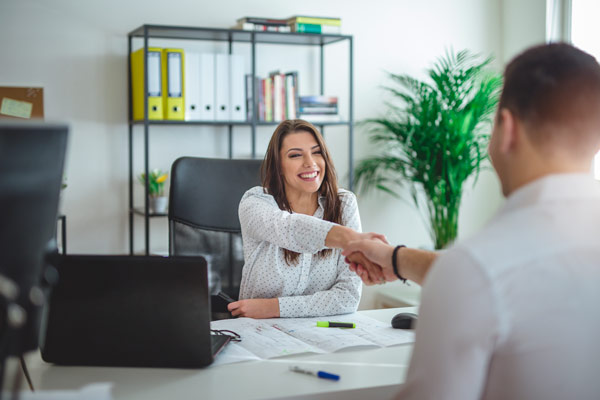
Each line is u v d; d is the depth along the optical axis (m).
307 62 3.88
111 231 3.52
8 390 0.73
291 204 2.04
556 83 0.77
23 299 0.73
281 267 1.95
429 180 3.63
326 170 2.02
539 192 0.77
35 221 0.74
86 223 3.46
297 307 1.73
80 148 3.43
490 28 4.25
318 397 1.12
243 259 2.31
